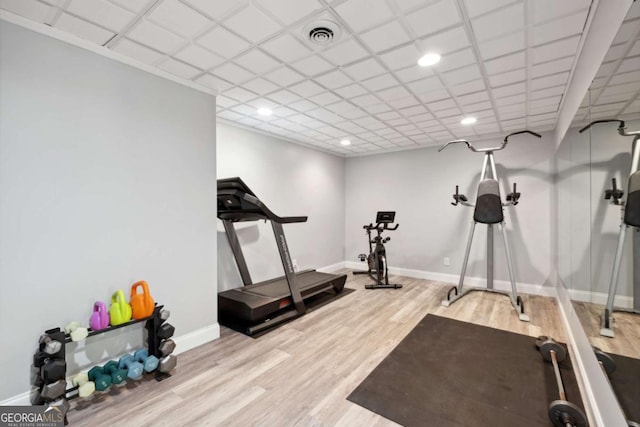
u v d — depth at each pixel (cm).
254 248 402
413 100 291
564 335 269
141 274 220
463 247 452
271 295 316
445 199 468
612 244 139
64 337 170
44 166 175
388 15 165
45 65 174
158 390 191
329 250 546
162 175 232
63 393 162
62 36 179
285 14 164
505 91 268
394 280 479
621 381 125
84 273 191
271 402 179
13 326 164
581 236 206
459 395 185
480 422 162
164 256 234
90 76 193
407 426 159
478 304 358
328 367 219
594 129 165
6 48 161
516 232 408
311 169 501
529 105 302
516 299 342
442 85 257
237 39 188
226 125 363
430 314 326
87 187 192
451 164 463
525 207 402
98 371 183
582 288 202
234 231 355
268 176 421
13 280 165
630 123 114
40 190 173
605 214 149
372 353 239
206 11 160
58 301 180
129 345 215
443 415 167
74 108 186
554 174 379
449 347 249
